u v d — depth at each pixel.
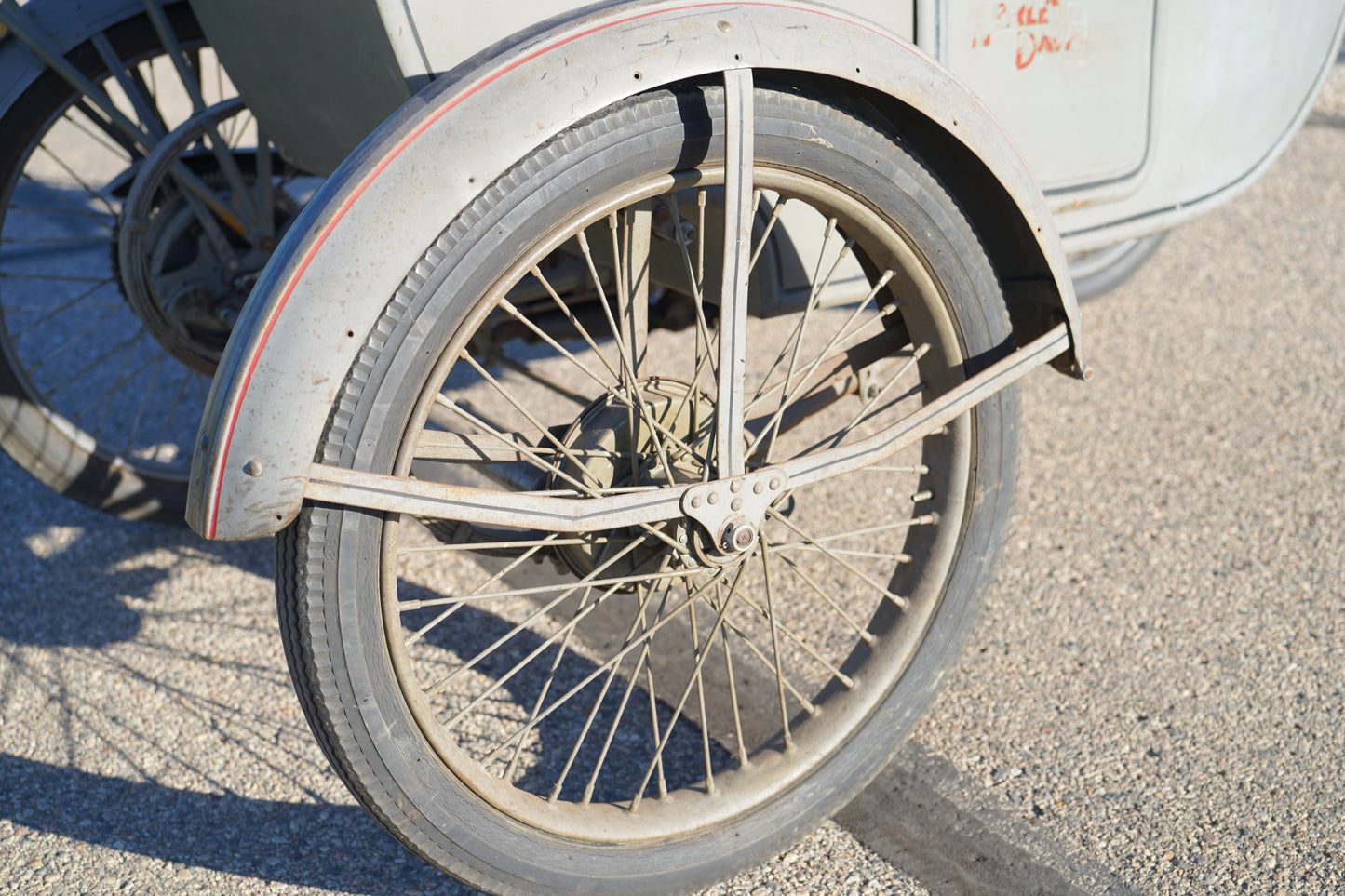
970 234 1.65
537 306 2.42
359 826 2.00
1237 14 2.39
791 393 1.79
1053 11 2.08
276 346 1.28
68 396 3.47
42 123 2.47
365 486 1.34
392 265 1.29
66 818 2.00
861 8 1.86
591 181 1.39
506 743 1.66
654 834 1.72
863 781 1.86
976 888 1.85
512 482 1.86
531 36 1.33
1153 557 2.65
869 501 2.90
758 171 1.48
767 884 1.86
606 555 1.68
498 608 2.54
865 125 1.52
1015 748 2.13
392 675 1.48
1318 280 3.99
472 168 1.30
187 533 2.87
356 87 1.74
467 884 1.61
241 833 1.98
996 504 1.83
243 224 2.52
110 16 2.41
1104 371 3.46
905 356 2.07
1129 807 1.99
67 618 2.53
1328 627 2.41
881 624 1.88
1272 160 2.75
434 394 1.39
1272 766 2.07
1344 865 1.85
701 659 1.74
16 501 2.97
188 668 2.38
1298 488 2.88
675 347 3.57
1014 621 2.47
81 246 4.67
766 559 1.69
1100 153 2.28
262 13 1.82
